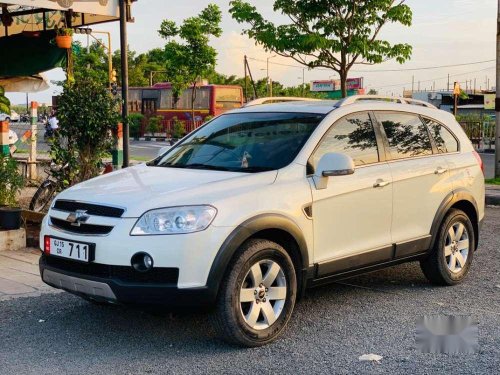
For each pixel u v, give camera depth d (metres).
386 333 5.47
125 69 10.71
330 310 6.11
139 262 4.71
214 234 4.79
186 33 32.31
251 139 6.00
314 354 4.98
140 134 46.19
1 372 4.60
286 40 14.59
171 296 4.69
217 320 4.92
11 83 15.34
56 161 10.14
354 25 14.45
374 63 14.77
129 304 4.75
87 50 34.09
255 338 5.05
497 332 5.51
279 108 6.40
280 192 5.27
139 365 4.74
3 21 12.58
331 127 5.92
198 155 6.06
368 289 6.87
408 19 14.38
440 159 6.85
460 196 6.91
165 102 45.03
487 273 7.58
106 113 10.07
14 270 7.41
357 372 4.64
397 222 6.29
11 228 8.59
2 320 5.73
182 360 4.84
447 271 6.88
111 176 5.78
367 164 6.08
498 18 16.58
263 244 5.04
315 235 5.51
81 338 5.30
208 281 4.76
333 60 14.84
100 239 4.82
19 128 16.28
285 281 5.23
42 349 5.06
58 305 6.16
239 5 15.03
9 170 9.28
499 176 17.09
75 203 5.16
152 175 5.59
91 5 10.23
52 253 5.16
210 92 42.62
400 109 6.67
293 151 5.66
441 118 7.14
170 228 4.72
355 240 5.88
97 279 4.80
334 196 5.64
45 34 13.14
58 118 9.95
